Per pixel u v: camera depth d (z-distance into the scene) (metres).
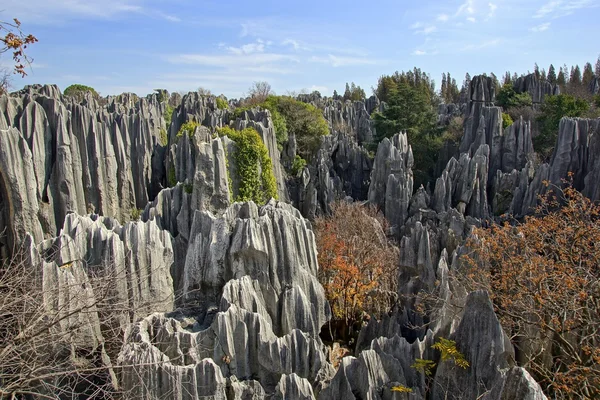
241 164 46.47
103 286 19.19
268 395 22.56
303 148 81.38
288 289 26.61
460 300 28.48
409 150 58.53
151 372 19.77
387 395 20.61
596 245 25.41
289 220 27.86
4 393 14.24
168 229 40.41
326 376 24.33
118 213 55.16
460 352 21.17
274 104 80.94
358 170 69.12
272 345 23.20
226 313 22.92
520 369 16.16
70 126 49.31
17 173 42.75
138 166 59.19
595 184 46.12
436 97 140.88
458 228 46.31
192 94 106.06
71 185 48.50
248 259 26.30
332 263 37.00
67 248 27.55
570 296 23.80
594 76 134.50
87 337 23.94
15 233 43.19
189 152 44.62
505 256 30.36
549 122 73.00
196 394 19.89
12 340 14.44
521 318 23.84
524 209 50.59
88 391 23.44
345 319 36.03
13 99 48.16
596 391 21.75
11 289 16.69
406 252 34.22
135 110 76.56
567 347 24.58
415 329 30.86
